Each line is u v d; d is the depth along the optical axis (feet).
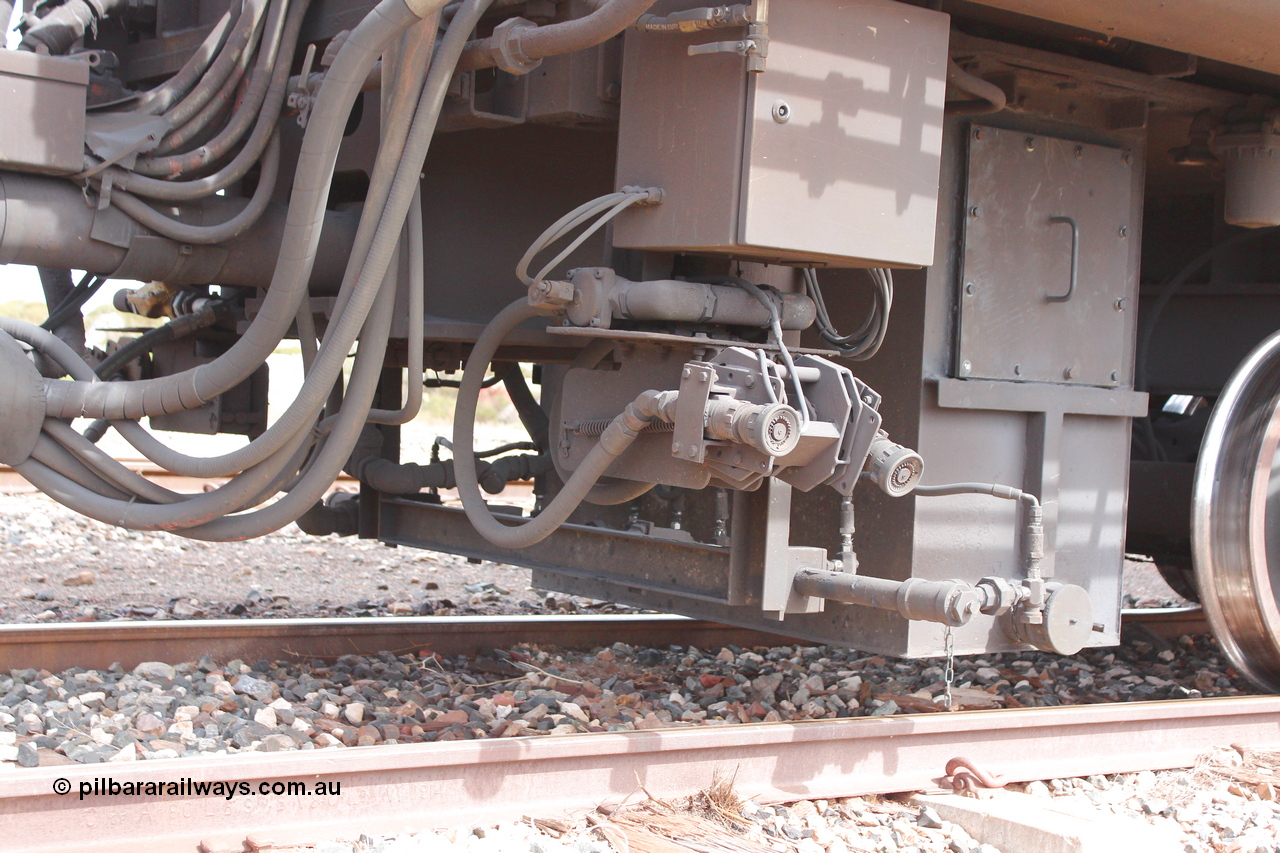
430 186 14.79
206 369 12.62
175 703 12.43
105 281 14.49
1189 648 20.16
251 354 12.37
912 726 11.33
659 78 11.73
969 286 13.73
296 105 12.64
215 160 13.00
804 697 15.14
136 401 12.82
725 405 10.78
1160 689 17.19
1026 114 14.37
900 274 13.82
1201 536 14.51
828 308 14.64
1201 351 20.89
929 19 11.96
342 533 18.22
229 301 15.93
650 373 12.55
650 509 17.12
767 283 13.01
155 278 13.38
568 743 9.91
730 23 10.82
